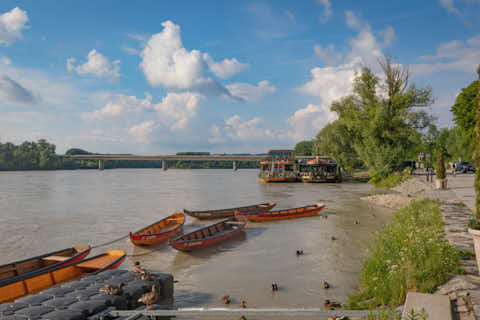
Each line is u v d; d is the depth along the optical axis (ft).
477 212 23.90
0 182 278.05
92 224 88.69
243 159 557.33
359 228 75.15
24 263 46.93
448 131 304.71
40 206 123.85
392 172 162.40
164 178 364.38
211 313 20.01
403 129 152.87
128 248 64.08
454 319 15.37
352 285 41.04
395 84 160.15
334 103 184.85
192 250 59.88
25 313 27.22
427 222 51.93
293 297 38.29
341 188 189.37
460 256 32.63
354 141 184.44
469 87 135.85
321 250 58.03
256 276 46.03
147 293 31.99
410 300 16.70
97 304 29.12
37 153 612.70
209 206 125.39
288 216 92.07
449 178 152.66
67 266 43.96
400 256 35.73
